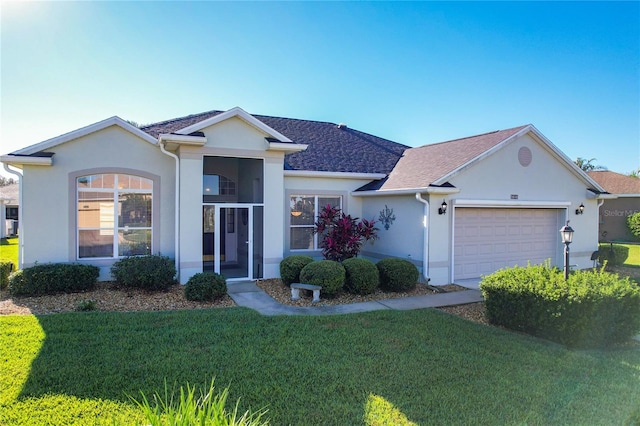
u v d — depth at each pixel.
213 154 11.93
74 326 7.54
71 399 4.72
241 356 6.20
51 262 11.33
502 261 14.10
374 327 7.84
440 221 12.45
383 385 5.33
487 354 6.57
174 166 12.52
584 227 16.00
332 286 10.44
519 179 14.08
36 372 5.43
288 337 7.16
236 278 12.80
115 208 11.98
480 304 10.29
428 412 4.66
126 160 12.02
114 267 11.38
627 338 7.45
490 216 13.80
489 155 13.26
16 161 10.73
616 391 5.36
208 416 3.00
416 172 13.94
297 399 4.90
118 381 5.23
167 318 8.21
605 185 32.03
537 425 4.47
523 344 7.13
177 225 11.73
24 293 10.14
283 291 11.30
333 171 14.53
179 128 13.45
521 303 7.92
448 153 14.70
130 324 7.74
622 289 7.48
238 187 16.06
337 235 12.99
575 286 7.53
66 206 11.45
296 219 14.27
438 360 6.24
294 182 14.09
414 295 11.18
